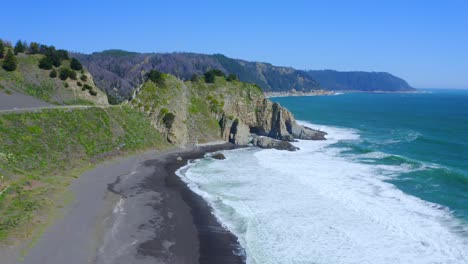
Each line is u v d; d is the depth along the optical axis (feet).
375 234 101.86
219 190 141.59
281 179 155.22
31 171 135.23
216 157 198.80
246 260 90.84
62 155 155.33
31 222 96.94
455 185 143.23
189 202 128.47
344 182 148.46
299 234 103.24
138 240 98.12
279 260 90.38
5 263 78.79
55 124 168.76
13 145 140.67
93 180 143.84
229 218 115.14
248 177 159.12
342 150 222.28
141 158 186.19
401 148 228.43
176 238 100.94
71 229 98.48
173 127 219.41
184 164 184.03
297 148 226.58
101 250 90.58
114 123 198.90
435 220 109.81
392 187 141.08
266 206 123.95
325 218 113.09
